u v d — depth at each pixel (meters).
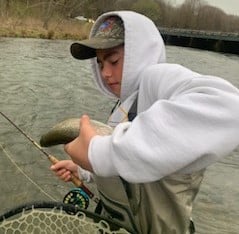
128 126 0.62
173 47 21.20
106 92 0.90
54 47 11.54
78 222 0.82
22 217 0.83
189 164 0.58
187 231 0.76
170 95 0.65
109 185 0.77
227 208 2.20
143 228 0.76
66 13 19.95
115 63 0.79
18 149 2.64
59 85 5.55
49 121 3.58
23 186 2.08
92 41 0.77
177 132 0.56
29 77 5.91
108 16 0.80
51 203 0.83
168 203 0.71
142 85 0.73
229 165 2.87
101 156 0.60
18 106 4.02
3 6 16.17
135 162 0.57
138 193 0.72
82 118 0.67
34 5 17.38
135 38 0.73
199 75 0.63
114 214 0.80
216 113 0.56
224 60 14.45
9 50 9.29
